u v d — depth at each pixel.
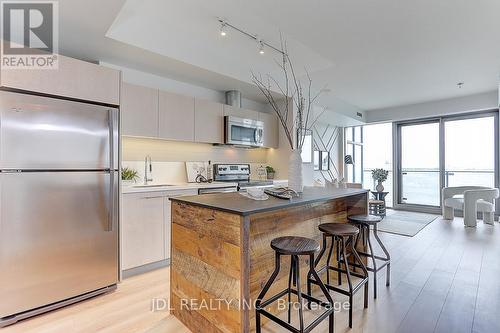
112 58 3.00
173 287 2.10
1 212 1.91
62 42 2.60
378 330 1.85
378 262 3.11
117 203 2.55
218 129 3.93
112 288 2.46
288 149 4.73
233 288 1.63
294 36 3.06
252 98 4.75
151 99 3.17
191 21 2.86
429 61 3.77
